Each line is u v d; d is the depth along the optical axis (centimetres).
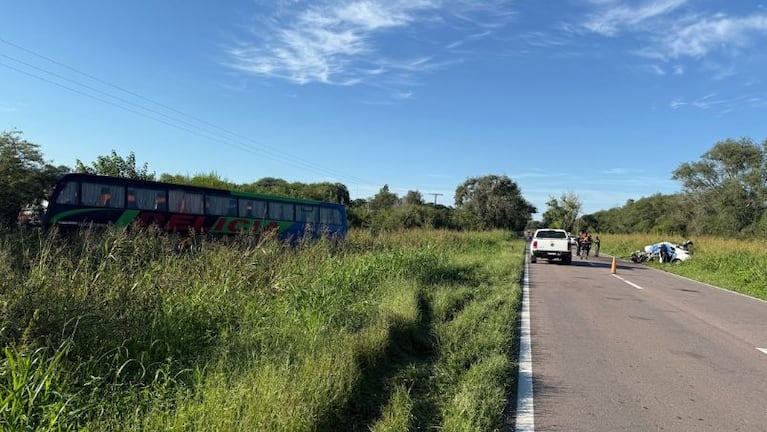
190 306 726
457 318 1002
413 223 5178
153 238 986
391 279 1263
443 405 557
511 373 700
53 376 434
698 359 805
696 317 1212
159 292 734
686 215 7338
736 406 590
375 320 812
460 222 6469
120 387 479
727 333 1024
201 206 2183
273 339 661
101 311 611
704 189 7075
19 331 515
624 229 10656
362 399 560
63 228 1714
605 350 854
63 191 1755
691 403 598
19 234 962
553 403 592
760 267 2219
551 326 1057
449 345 801
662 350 861
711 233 6531
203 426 400
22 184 1883
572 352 837
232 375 521
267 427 409
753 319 1210
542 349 855
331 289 948
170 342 604
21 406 378
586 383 670
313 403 468
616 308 1320
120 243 856
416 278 1372
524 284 1848
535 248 2991
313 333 689
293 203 2683
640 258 3569
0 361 458
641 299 1516
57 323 546
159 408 439
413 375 648
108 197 1866
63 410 393
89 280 704
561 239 2972
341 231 2952
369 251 1730
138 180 1967
